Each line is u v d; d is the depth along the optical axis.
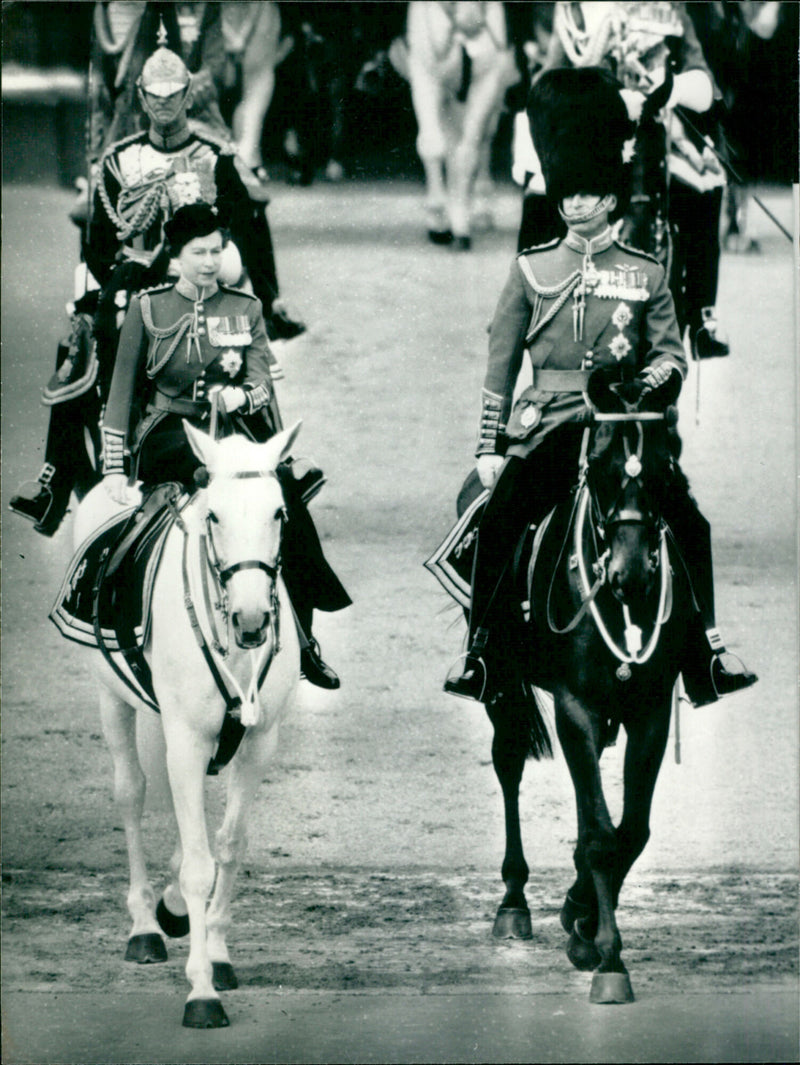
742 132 16.03
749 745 14.07
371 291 21.75
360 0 21.23
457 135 22.17
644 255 9.66
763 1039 8.75
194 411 9.71
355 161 22.38
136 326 9.70
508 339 9.73
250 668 8.71
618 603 8.88
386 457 19.00
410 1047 8.70
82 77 19.97
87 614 9.70
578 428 9.54
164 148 12.45
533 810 13.13
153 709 9.36
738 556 17.27
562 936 10.72
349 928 10.86
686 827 12.70
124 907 11.29
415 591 16.72
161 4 13.72
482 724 14.58
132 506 10.07
